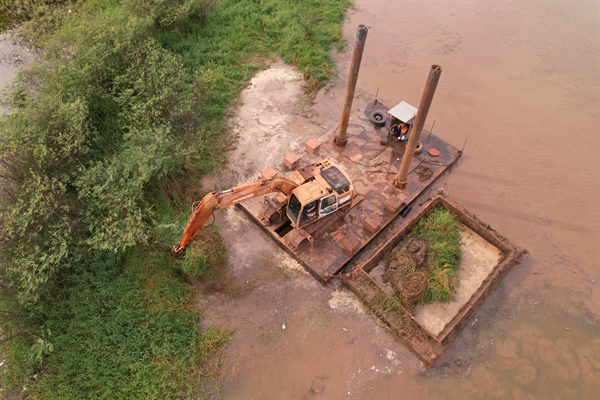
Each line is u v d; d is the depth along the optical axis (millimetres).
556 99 26422
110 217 17859
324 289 17906
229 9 31281
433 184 21703
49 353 15734
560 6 34156
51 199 17828
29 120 19891
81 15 27859
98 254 17906
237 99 25453
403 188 20734
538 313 17531
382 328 16859
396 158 22250
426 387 15555
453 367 16031
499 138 23953
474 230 19609
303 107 25266
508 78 27719
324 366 15969
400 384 15602
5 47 28156
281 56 28547
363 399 15273
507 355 16391
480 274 18328
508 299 17859
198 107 23922
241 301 17547
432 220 19562
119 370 15406
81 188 19344
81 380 15180
